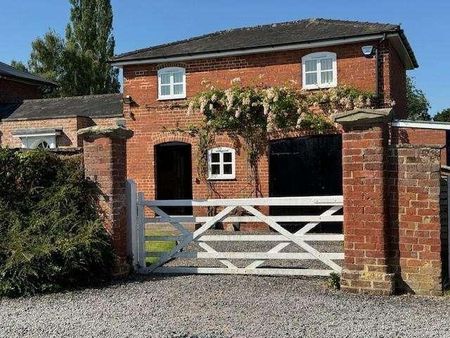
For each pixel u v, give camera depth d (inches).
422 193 260.4
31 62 1678.2
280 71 607.8
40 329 212.5
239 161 614.5
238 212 595.2
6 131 779.4
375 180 263.7
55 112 831.7
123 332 205.3
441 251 279.4
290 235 305.9
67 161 329.7
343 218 277.3
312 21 683.4
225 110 613.6
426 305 240.5
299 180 601.9
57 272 282.7
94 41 1676.9
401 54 658.8
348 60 578.9
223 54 618.5
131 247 329.1
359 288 266.5
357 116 263.7
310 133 583.5
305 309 234.2
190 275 319.9
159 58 642.8
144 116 660.7
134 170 663.8
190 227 592.1
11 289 271.0
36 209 316.2
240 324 212.4
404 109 721.0
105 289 285.4
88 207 321.1
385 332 199.3
